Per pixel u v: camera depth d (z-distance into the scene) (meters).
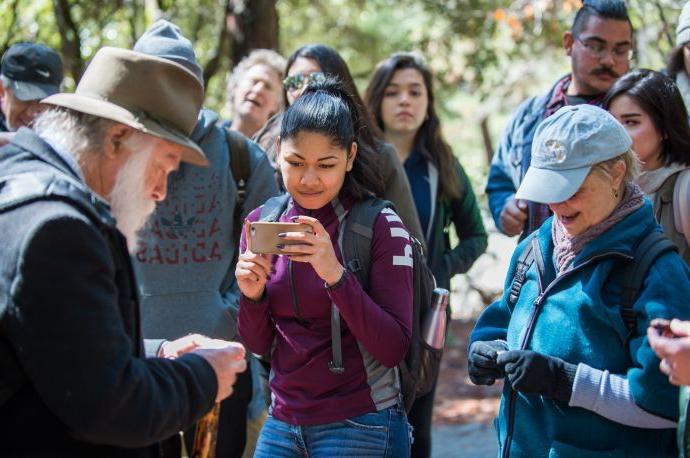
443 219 5.48
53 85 5.05
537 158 3.17
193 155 2.89
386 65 5.59
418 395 3.69
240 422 4.57
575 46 5.06
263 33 9.38
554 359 3.07
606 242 3.09
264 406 4.80
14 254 2.35
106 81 2.67
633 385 2.96
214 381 2.70
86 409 2.35
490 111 13.11
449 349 10.26
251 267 3.32
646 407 2.94
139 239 4.40
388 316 3.30
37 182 2.44
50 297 2.34
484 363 3.33
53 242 2.35
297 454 3.47
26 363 2.35
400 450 3.44
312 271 3.40
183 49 3.92
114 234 2.56
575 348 3.10
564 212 3.14
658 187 3.98
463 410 8.05
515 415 3.28
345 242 3.43
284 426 3.50
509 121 5.44
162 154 2.76
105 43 11.23
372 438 3.38
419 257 3.56
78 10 11.19
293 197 3.49
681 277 3.00
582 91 5.09
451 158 5.52
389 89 5.53
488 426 7.49
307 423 3.41
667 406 2.93
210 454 3.08
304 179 3.39
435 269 5.32
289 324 3.49
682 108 4.01
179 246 4.42
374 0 12.65
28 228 2.36
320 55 4.98
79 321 2.36
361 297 3.24
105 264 2.44
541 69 11.77
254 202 4.50
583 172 3.07
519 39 10.48
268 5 9.39
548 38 10.64
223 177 4.46
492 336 3.51
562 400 3.09
